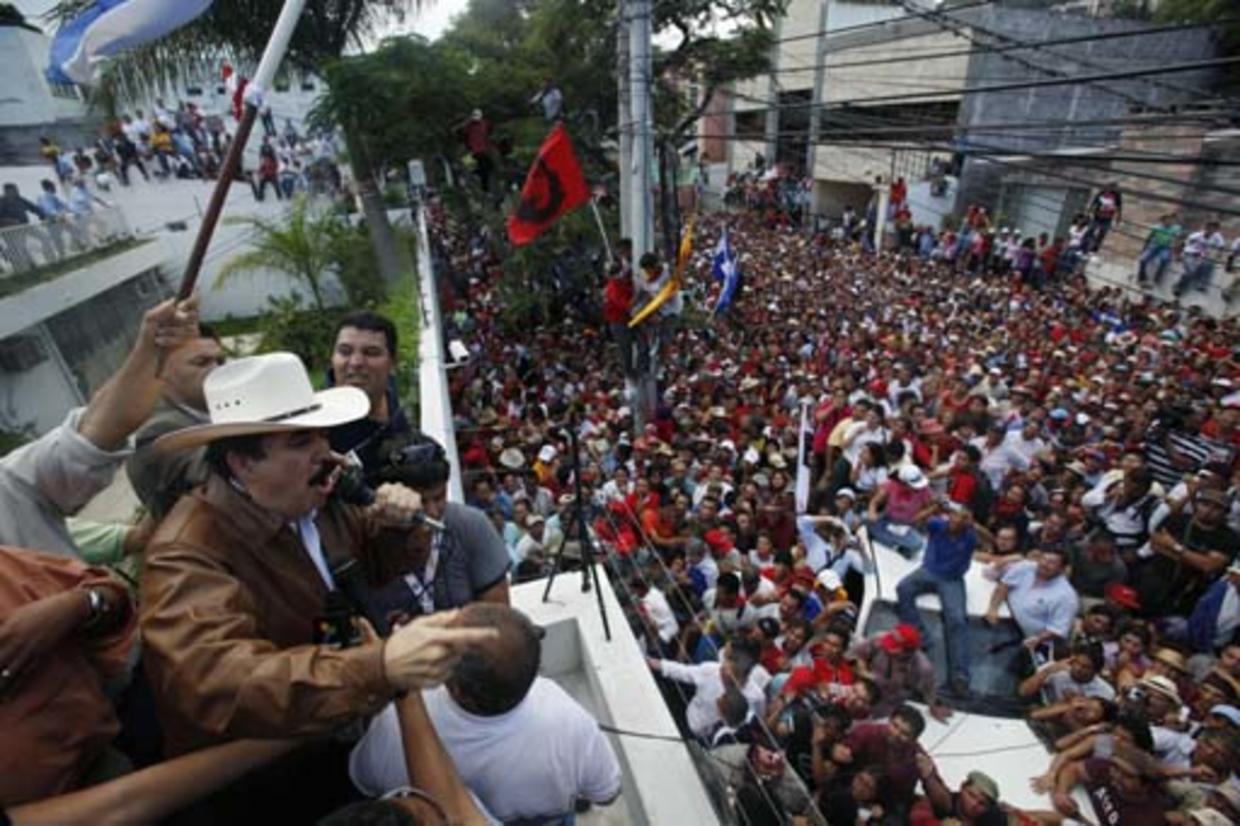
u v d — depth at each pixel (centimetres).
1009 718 602
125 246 1669
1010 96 2095
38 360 1278
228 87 1197
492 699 190
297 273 1413
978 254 2062
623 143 1114
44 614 135
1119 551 714
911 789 476
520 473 903
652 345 1103
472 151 1608
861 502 883
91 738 143
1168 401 999
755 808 401
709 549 693
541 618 397
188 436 161
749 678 519
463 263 2042
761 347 1466
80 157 1734
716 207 3334
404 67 1506
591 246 1709
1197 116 607
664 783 309
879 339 1486
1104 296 1677
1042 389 1127
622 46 1048
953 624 677
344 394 197
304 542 183
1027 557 698
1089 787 515
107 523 290
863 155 2686
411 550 221
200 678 136
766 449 955
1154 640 610
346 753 212
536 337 1645
